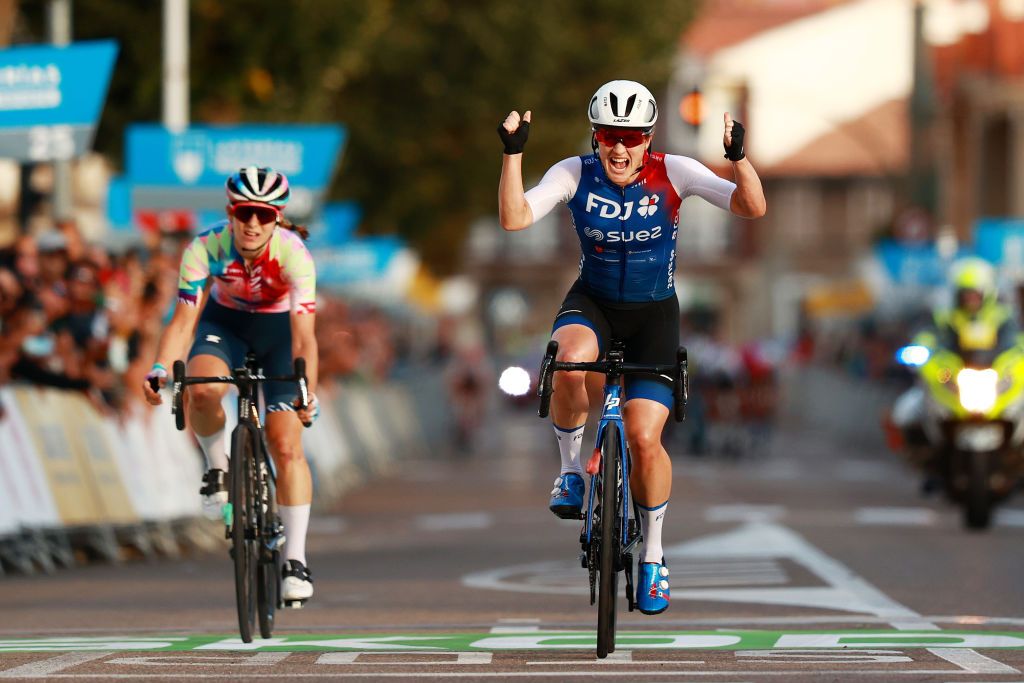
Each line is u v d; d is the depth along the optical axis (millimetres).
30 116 51156
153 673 25703
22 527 44281
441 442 128625
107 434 48812
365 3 84188
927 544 50219
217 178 65375
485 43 112375
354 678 25125
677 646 28922
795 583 40031
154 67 80688
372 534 57719
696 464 99938
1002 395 54500
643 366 27234
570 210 27703
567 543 53156
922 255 119188
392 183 114312
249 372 29859
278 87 83688
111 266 50781
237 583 29094
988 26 156250
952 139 175500
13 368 45875
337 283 107812
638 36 132500
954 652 27750
